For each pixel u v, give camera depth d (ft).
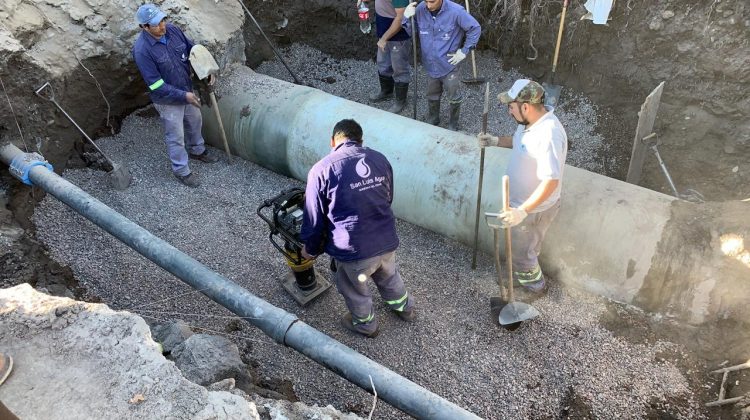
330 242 10.88
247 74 18.54
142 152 17.74
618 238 12.15
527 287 13.06
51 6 15.89
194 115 16.88
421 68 22.95
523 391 11.34
